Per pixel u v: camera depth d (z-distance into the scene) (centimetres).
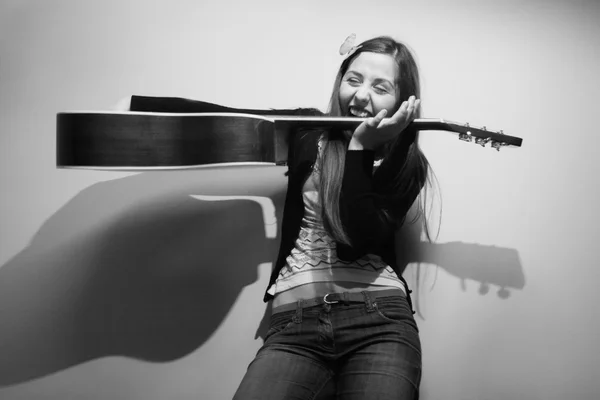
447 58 163
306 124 124
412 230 159
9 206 155
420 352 126
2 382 151
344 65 143
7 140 156
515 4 167
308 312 125
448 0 165
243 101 159
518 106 164
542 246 162
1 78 156
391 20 163
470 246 160
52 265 154
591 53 168
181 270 157
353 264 129
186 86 159
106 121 113
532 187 163
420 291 158
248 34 161
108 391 153
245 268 158
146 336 155
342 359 125
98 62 158
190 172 159
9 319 152
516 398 157
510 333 159
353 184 118
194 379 155
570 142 165
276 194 160
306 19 162
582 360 160
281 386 118
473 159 162
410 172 129
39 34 158
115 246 156
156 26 160
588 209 164
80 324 154
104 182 157
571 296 162
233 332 156
